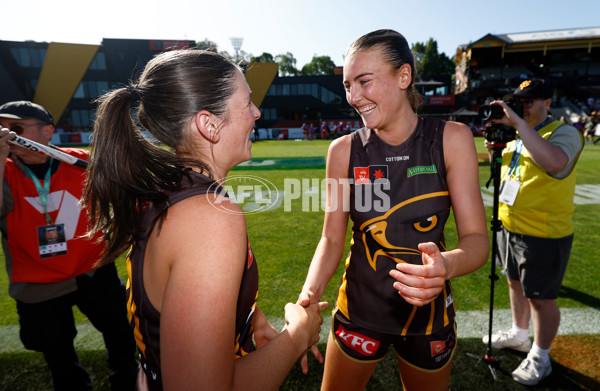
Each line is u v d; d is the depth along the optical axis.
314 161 12.12
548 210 1.69
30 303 1.59
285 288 2.94
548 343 1.78
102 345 2.23
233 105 0.69
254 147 20.19
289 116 37.62
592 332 2.18
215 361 0.51
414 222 1.16
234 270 0.55
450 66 64.25
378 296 1.20
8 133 1.28
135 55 32.16
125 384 1.85
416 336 1.18
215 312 0.52
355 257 1.27
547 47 36.28
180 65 0.66
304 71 69.25
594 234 4.10
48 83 32.09
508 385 1.77
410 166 1.16
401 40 1.08
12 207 1.53
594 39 34.97
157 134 0.68
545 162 1.56
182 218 0.57
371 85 1.06
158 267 0.58
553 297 1.73
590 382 1.77
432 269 0.77
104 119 0.65
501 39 37.12
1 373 1.97
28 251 1.54
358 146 1.25
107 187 0.65
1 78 30.98
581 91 35.34
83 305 1.73
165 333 0.52
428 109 33.59
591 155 12.14
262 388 0.61
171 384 0.51
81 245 1.60
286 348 0.71
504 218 1.92
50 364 1.68
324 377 1.38
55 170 1.58
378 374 1.89
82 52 32.12
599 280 2.92
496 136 1.79
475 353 2.03
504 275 3.07
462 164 1.11
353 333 1.25
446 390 1.29
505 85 36.12
